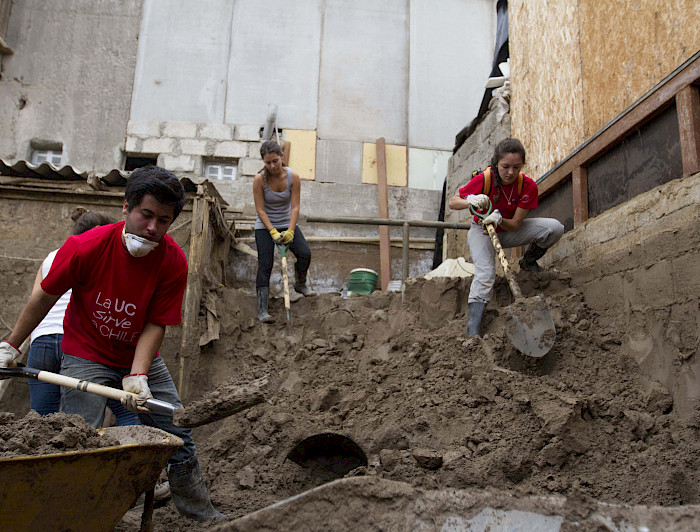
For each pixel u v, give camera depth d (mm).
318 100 9461
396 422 3926
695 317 3648
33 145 8906
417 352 4672
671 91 4238
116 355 3018
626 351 4203
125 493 2338
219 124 9195
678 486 3059
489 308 5023
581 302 4844
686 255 3789
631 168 4793
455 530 2396
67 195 5840
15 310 5523
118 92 9164
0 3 8984
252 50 9555
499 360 4312
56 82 9070
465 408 3896
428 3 10094
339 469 3830
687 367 3627
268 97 9398
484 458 3361
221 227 6465
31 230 5738
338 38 9766
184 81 9328
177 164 8984
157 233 2746
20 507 2002
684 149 4062
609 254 4688
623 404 3734
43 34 9195
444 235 8453
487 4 10234
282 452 3977
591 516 2385
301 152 9195
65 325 3039
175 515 3172
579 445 3393
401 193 9164
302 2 9836
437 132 9578
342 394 4516
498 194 4824
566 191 5824
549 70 6219
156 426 3051
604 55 5184
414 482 3229
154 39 9422
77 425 2348
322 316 5773
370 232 8812
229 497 3502
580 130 5531
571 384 3996
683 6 4195
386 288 8312
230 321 5598
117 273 2865
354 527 2406
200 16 9586
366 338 5383
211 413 2756
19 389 5074
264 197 5938
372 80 9664
